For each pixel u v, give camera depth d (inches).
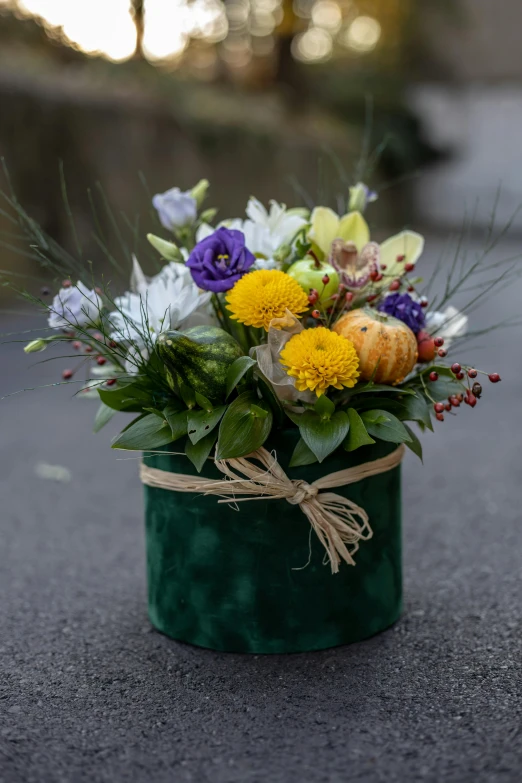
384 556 43.8
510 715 38.7
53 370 106.8
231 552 42.1
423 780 35.8
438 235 297.6
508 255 210.8
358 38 402.9
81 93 164.2
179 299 41.4
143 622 46.0
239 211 220.5
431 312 44.7
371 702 39.8
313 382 39.6
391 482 43.8
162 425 41.3
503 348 125.2
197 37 295.3
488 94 437.7
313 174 257.4
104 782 36.2
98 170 164.6
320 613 42.6
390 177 338.0
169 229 45.4
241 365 39.9
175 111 192.9
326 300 42.0
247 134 221.0
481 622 45.1
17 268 138.0
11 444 77.7
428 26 421.1
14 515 59.6
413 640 43.8
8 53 177.9
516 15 482.0
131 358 42.3
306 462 40.6
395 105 362.0
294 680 41.1
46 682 41.6
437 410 41.1
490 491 62.1
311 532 41.9
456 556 52.2
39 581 50.5
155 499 43.6
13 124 146.9
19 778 36.3
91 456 73.7
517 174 429.1
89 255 157.8
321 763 36.7
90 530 57.2
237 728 38.6
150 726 38.9
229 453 40.1
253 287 40.4
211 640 43.0
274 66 330.6
